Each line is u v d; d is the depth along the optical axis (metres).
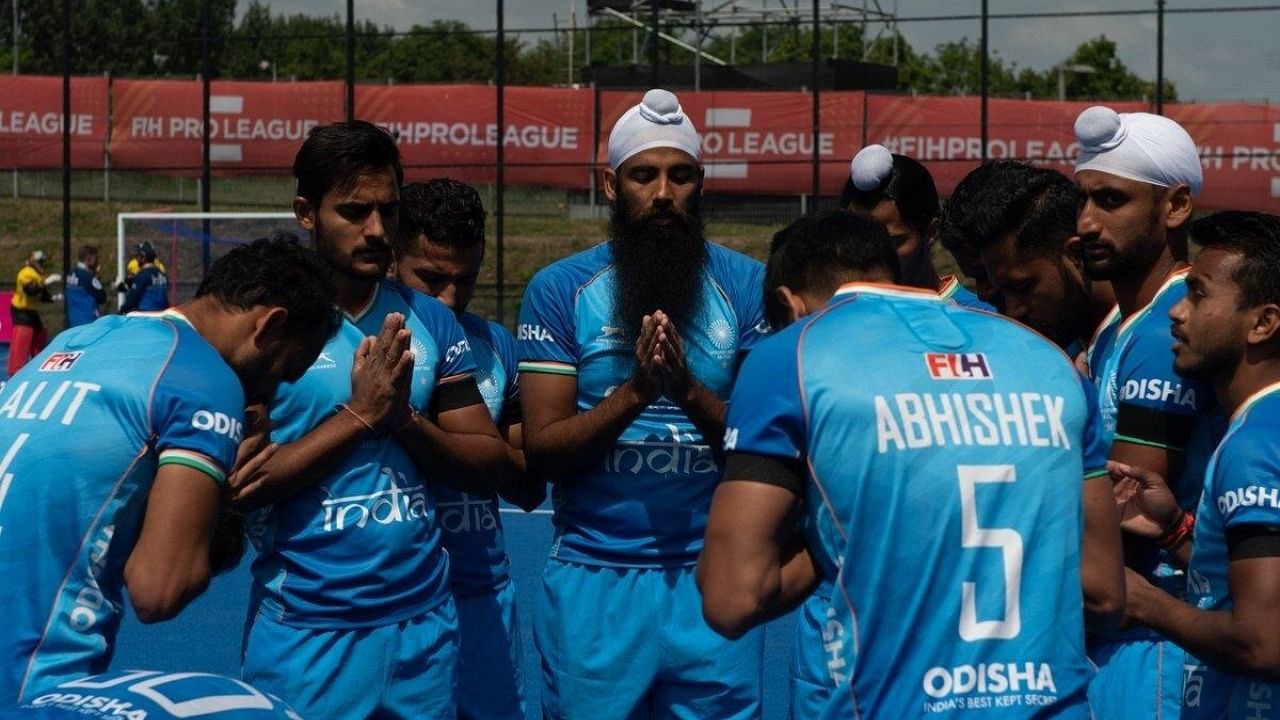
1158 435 3.23
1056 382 2.75
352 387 3.72
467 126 23.30
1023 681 2.62
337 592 3.78
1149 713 3.33
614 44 44.66
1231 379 3.02
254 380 3.30
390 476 3.85
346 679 3.79
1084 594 2.79
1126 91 50.03
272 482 3.61
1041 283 3.50
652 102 4.18
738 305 4.24
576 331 4.19
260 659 3.82
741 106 23.09
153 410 3.02
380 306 3.95
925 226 4.36
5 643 2.95
